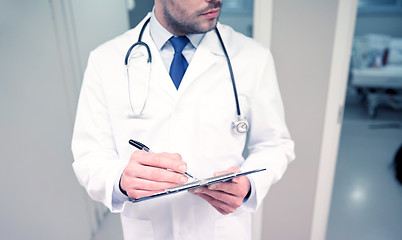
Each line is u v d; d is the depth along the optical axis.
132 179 0.54
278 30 0.98
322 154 1.13
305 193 1.21
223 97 0.70
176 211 0.69
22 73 1.08
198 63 0.68
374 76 3.25
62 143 1.31
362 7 3.95
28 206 1.21
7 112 1.06
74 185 1.43
